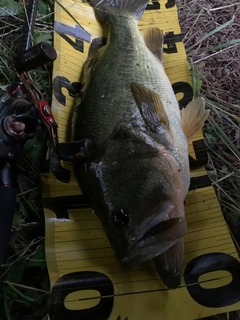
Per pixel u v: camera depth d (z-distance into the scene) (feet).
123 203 0.78
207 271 0.88
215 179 1.06
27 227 0.95
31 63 0.78
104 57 1.00
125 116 0.87
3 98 0.79
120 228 0.76
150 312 0.83
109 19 1.11
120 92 0.91
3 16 1.16
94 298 0.84
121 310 0.83
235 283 0.87
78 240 0.90
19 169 0.93
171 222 0.76
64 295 0.83
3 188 0.78
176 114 0.95
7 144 0.77
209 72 1.24
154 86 0.96
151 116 0.86
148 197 0.77
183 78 1.13
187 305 0.84
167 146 0.86
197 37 1.29
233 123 1.14
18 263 0.90
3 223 0.76
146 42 1.10
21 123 0.76
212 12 1.33
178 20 1.26
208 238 0.92
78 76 1.09
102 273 0.87
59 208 0.93
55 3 1.15
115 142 0.83
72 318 0.81
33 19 1.02
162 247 0.75
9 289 0.87
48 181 0.95
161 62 1.08
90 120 0.89
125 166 0.80
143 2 1.17
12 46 1.14
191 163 1.03
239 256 0.95
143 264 0.88
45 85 1.10
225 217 1.02
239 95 1.22
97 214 0.82
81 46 1.13
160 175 0.80
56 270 0.86
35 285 0.91
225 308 0.84
